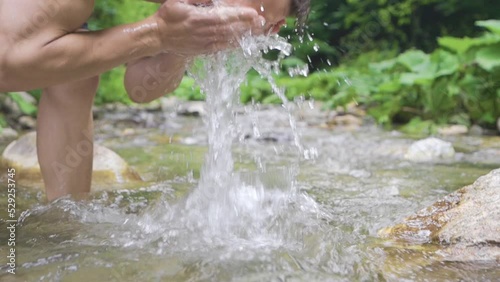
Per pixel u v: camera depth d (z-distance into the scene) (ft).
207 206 5.51
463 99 14.29
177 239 4.71
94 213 5.62
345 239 4.76
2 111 15.16
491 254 4.33
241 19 4.83
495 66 13.52
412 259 4.28
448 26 29.94
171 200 5.90
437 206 5.20
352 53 30.32
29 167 7.61
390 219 5.37
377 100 17.06
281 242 4.65
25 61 4.61
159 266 4.14
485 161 9.27
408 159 9.55
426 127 14.19
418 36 30.68
